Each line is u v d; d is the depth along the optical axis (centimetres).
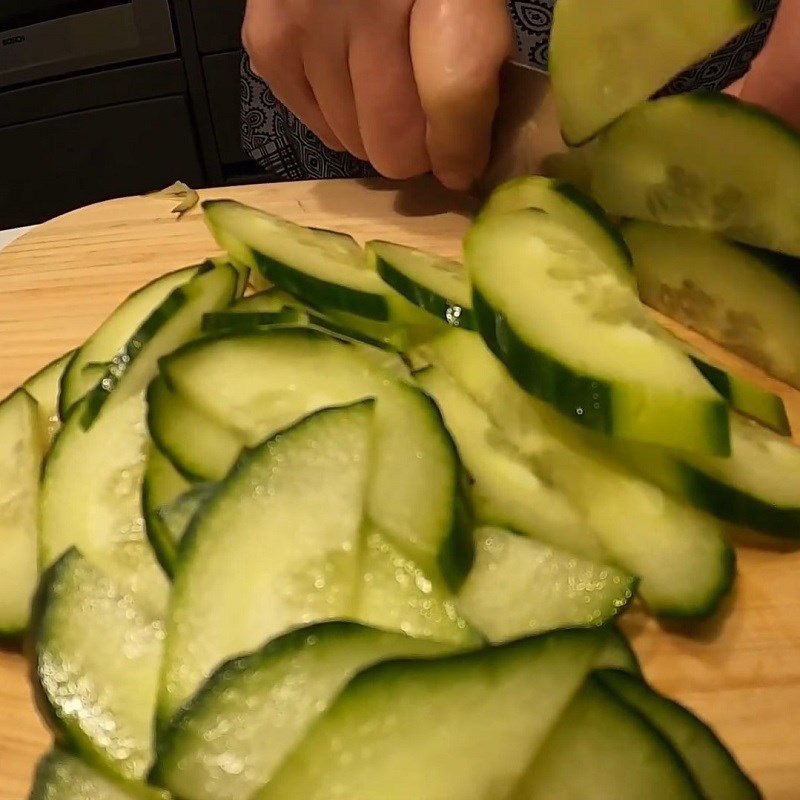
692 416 20
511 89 31
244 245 29
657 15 24
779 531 21
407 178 36
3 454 24
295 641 16
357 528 19
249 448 20
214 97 61
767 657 20
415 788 14
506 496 21
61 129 63
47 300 32
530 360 21
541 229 25
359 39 32
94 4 57
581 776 15
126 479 22
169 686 17
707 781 16
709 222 25
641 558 21
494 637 19
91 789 17
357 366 22
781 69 25
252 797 15
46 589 20
